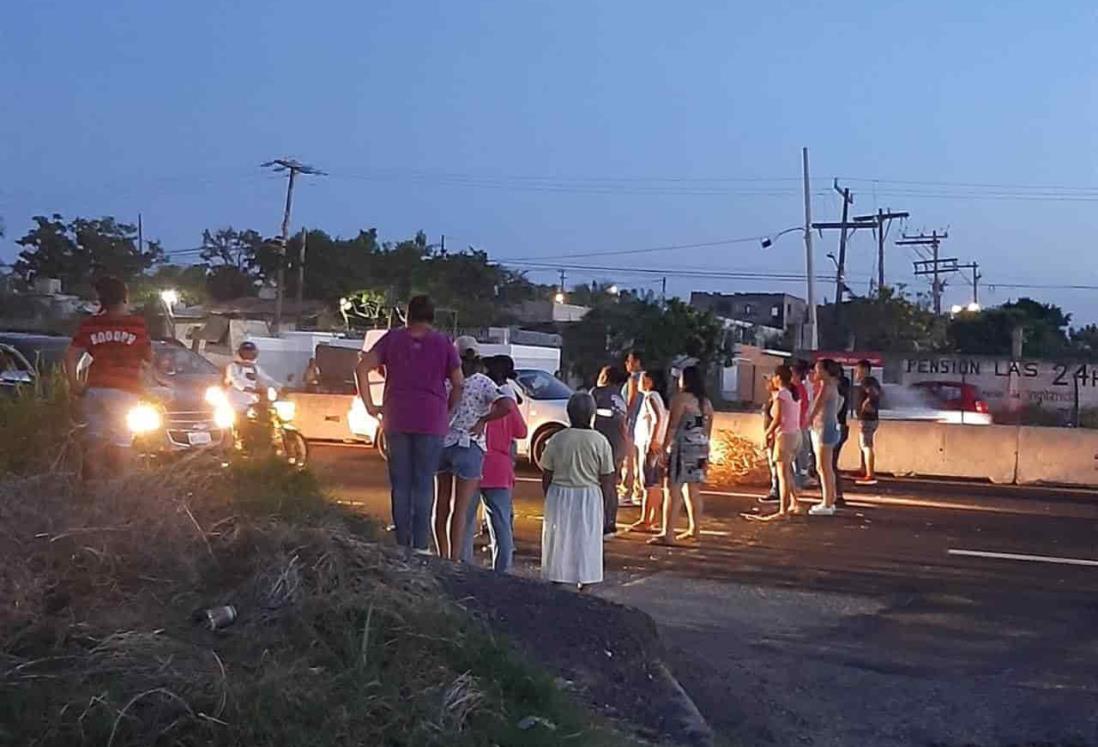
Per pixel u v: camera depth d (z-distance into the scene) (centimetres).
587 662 720
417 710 554
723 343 5225
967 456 2208
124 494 669
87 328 903
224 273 7450
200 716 498
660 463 1388
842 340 6019
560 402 2050
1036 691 873
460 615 662
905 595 1157
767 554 1330
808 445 1845
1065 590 1203
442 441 934
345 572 647
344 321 5797
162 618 585
